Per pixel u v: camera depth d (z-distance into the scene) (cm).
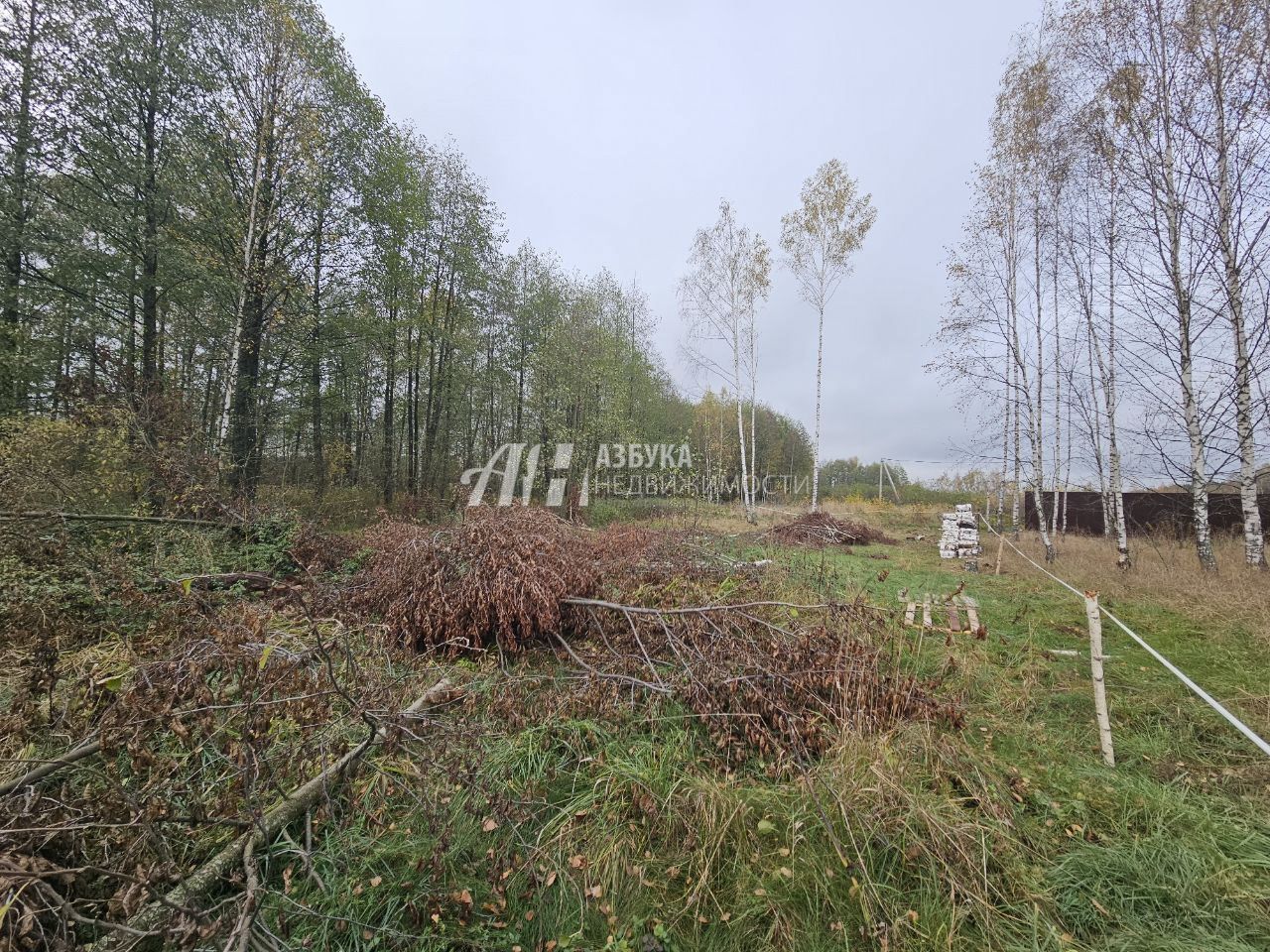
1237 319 650
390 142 1176
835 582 568
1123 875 192
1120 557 759
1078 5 747
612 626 386
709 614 352
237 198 902
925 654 406
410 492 1412
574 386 1488
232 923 147
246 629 212
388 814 212
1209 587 580
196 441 639
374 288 1207
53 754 204
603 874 190
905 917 174
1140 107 709
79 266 779
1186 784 255
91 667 233
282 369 1015
